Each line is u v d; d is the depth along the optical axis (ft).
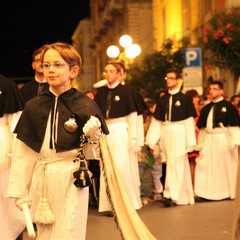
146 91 90.02
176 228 34.27
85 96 20.18
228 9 71.15
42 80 33.40
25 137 19.83
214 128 44.52
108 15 185.37
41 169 19.75
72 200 19.34
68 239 19.15
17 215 26.99
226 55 64.34
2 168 26.50
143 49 146.41
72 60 19.95
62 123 19.69
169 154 42.19
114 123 39.11
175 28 113.50
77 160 19.53
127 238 19.35
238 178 22.39
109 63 39.34
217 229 33.53
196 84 58.44
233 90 73.15
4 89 26.32
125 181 39.11
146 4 148.87
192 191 42.88
